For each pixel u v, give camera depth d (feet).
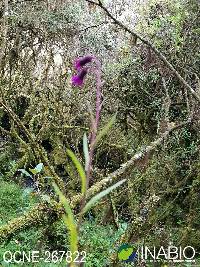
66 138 31.14
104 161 32.94
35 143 20.68
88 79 29.94
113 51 31.30
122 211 25.48
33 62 36.50
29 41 34.83
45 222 11.65
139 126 30.27
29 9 31.86
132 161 11.99
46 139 33.73
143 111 29.30
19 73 35.01
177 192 25.11
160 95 27.58
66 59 32.81
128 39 29.58
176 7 23.85
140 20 26.35
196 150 23.97
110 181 11.18
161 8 25.25
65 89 32.55
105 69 28.99
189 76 23.95
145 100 28.78
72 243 4.95
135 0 29.78
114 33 31.32
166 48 24.43
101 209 26.17
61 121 31.76
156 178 25.79
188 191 25.82
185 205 25.26
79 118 32.48
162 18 23.56
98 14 31.86
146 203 14.02
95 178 26.09
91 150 5.00
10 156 34.30
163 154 24.52
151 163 24.47
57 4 32.86
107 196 23.43
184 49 23.97
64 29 32.91
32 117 32.65
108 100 29.89
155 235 19.25
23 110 35.91
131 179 25.73
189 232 22.21
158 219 24.18
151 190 24.44
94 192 10.91
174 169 25.52
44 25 32.68
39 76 37.47
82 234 21.90
